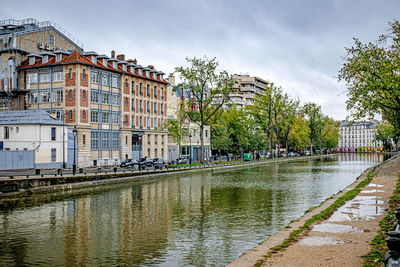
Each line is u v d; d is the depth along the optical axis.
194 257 14.24
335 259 10.80
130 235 17.73
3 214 23.38
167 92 82.94
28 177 32.59
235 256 14.28
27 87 58.59
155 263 13.66
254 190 33.34
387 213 18.00
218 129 86.31
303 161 93.19
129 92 65.62
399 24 28.84
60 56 56.41
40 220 21.52
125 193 32.09
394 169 46.47
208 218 21.16
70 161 52.78
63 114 54.16
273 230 18.05
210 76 62.47
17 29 66.62
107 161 60.06
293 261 10.75
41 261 14.20
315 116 119.62
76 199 28.97
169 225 19.62
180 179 44.59
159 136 73.94
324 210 19.20
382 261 10.11
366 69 31.39
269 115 91.56
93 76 57.72
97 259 14.31
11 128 49.53
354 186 30.56
